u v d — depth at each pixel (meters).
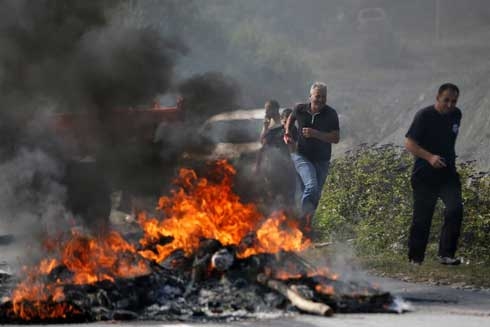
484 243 31.02
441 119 30.06
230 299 20.64
